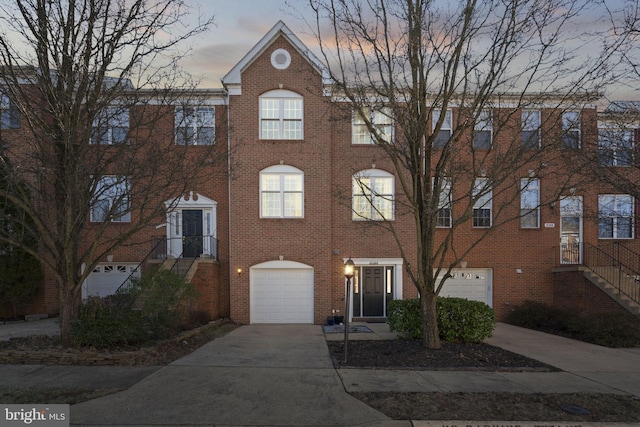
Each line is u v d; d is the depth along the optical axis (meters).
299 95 15.49
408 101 9.70
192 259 14.45
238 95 15.37
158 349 9.05
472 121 9.58
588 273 14.80
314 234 15.31
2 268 14.05
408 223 15.70
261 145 15.36
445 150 8.98
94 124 11.03
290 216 15.38
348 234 15.65
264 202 15.38
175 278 10.73
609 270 15.37
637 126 10.65
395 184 15.69
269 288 15.30
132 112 9.69
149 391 6.38
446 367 8.01
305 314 15.26
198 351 9.38
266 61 15.48
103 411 5.58
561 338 12.24
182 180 10.05
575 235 16.59
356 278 15.73
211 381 6.91
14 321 14.36
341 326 14.02
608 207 14.23
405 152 9.56
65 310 8.70
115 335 8.51
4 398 6.02
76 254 9.07
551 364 8.65
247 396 6.21
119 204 9.09
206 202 15.76
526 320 14.76
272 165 15.34
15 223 11.76
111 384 6.71
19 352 8.02
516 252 16.44
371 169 15.73
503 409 5.79
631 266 16.17
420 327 10.41
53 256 8.93
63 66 8.39
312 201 15.38
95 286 15.57
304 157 15.42
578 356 9.55
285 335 12.09
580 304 14.96
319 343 10.60
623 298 13.66
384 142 8.86
